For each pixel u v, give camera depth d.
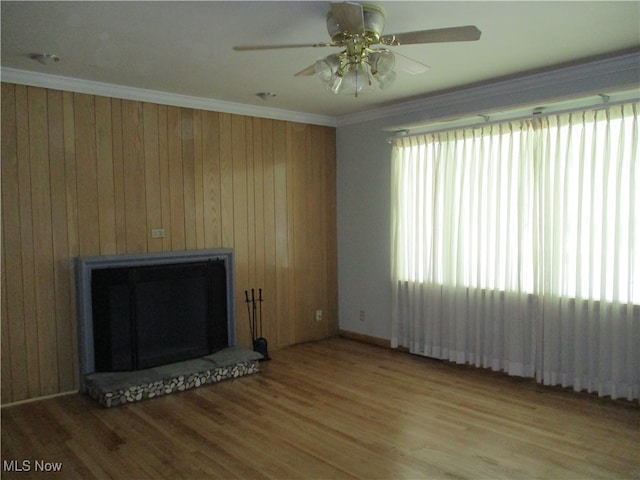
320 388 3.96
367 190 5.32
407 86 4.16
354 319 5.56
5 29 2.77
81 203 3.88
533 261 3.93
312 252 5.47
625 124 3.44
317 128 5.47
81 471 2.69
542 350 3.92
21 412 3.49
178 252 4.29
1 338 3.56
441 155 4.51
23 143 3.60
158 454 2.87
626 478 2.55
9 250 3.57
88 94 3.88
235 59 3.33
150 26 2.75
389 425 3.24
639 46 3.21
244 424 3.28
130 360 3.93
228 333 4.69
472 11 2.60
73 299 3.87
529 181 3.95
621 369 3.54
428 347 4.69
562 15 2.67
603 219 3.54
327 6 2.50
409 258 4.85
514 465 2.70
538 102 3.66
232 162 4.76
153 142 4.24
